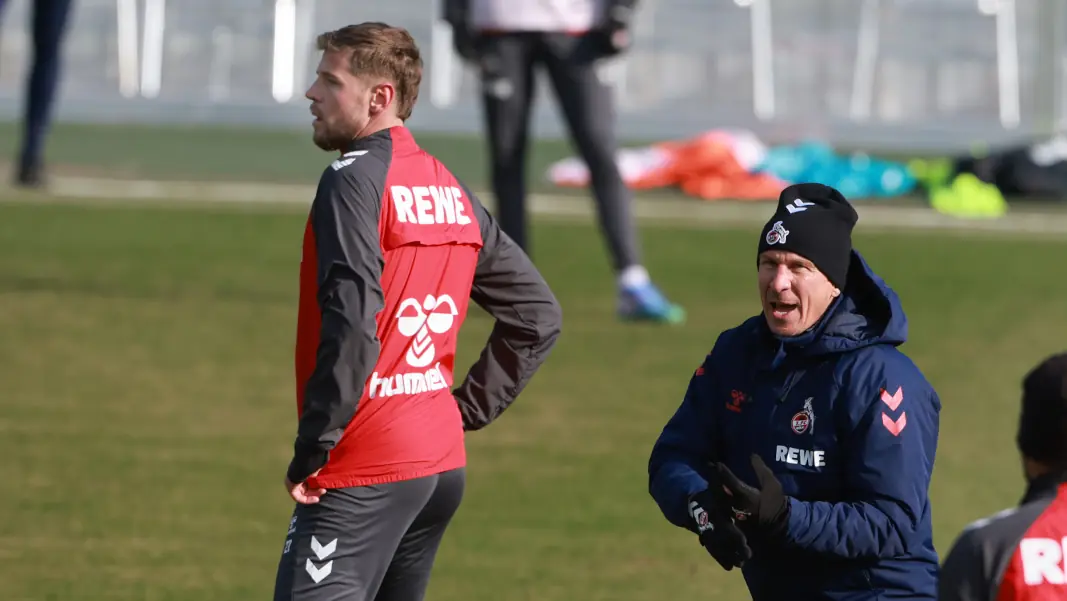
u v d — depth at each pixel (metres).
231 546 21.67
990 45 106.56
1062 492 10.57
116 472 25.33
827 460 13.05
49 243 51.97
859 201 77.31
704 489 13.27
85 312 39.75
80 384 31.73
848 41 107.12
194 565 20.75
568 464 26.86
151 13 107.25
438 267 13.70
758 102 106.62
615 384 33.28
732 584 20.67
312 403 12.87
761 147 84.62
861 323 13.12
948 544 22.27
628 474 26.31
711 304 44.38
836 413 13.00
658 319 41.03
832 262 12.95
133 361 34.22
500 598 19.75
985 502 24.62
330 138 14.04
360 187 13.24
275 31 107.31
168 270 47.56
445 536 22.48
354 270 12.98
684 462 13.85
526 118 39.53
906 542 12.80
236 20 107.31
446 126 103.06
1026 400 10.70
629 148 96.19
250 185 73.81
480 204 14.55
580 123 39.72
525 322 14.85
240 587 19.88
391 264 13.38
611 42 38.84
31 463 25.66
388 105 13.91
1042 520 10.50
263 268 48.81
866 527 12.60
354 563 13.41
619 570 21.12
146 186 71.00
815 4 107.19
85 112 105.12
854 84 107.12
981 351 37.94
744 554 12.38
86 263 48.06
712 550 12.66
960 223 68.94
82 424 28.47
